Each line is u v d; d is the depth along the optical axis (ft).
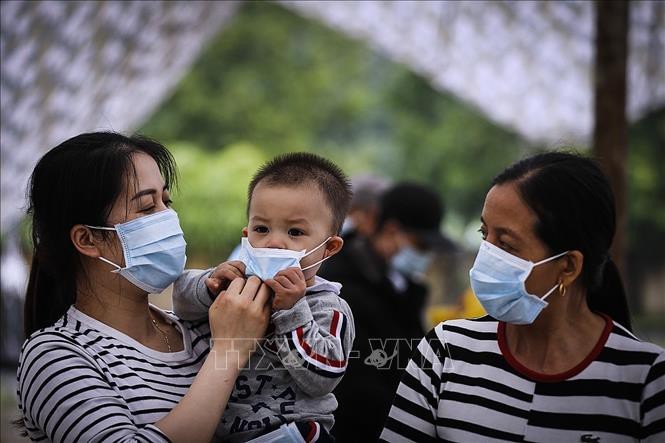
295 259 9.26
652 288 66.39
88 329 9.02
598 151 15.98
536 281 8.59
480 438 8.71
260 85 71.26
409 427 9.13
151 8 25.76
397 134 72.49
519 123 29.32
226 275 9.40
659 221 63.41
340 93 75.82
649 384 8.40
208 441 8.48
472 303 16.21
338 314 9.55
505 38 26.94
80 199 8.95
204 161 54.08
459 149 67.10
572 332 8.80
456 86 29.01
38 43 23.71
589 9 25.75
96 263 9.16
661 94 22.50
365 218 18.11
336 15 29.27
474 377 8.92
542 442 8.50
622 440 8.40
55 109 24.71
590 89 27.63
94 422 8.26
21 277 25.86
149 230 9.02
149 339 9.41
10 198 24.50
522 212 8.59
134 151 9.23
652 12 21.45
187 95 67.05
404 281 16.61
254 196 9.77
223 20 30.14
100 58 25.16
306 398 9.36
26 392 8.64
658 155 61.93
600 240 8.70
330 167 10.20
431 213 16.70
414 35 27.99
